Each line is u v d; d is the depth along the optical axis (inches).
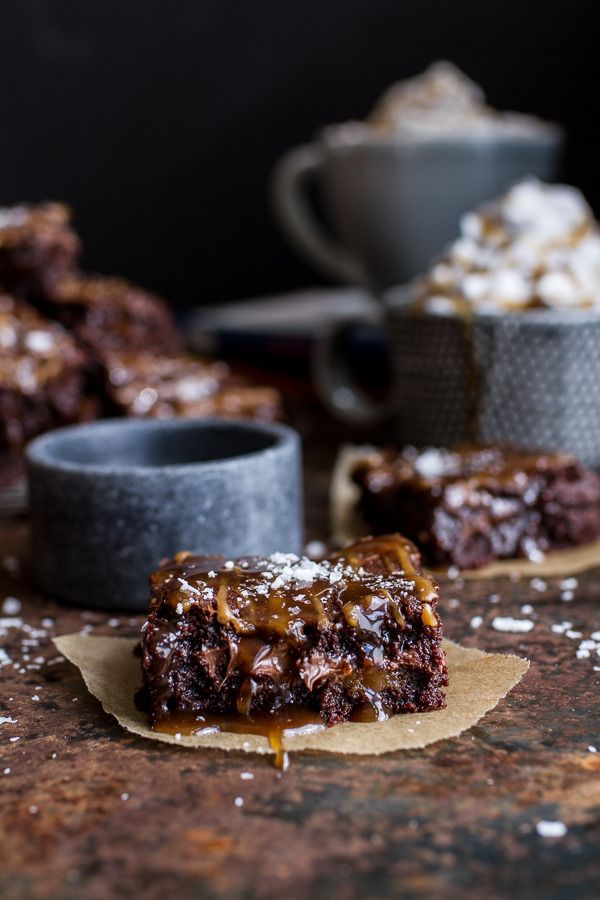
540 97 32.4
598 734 14.0
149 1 31.2
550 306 19.8
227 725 14.1
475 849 12.6
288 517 17.0
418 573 14.7
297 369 26.9
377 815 13.0
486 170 24.6
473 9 32.1
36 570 16.9
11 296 21.7
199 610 14.2
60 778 13.5
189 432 18.1
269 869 12.5
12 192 31.4
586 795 13.2
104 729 14.2
